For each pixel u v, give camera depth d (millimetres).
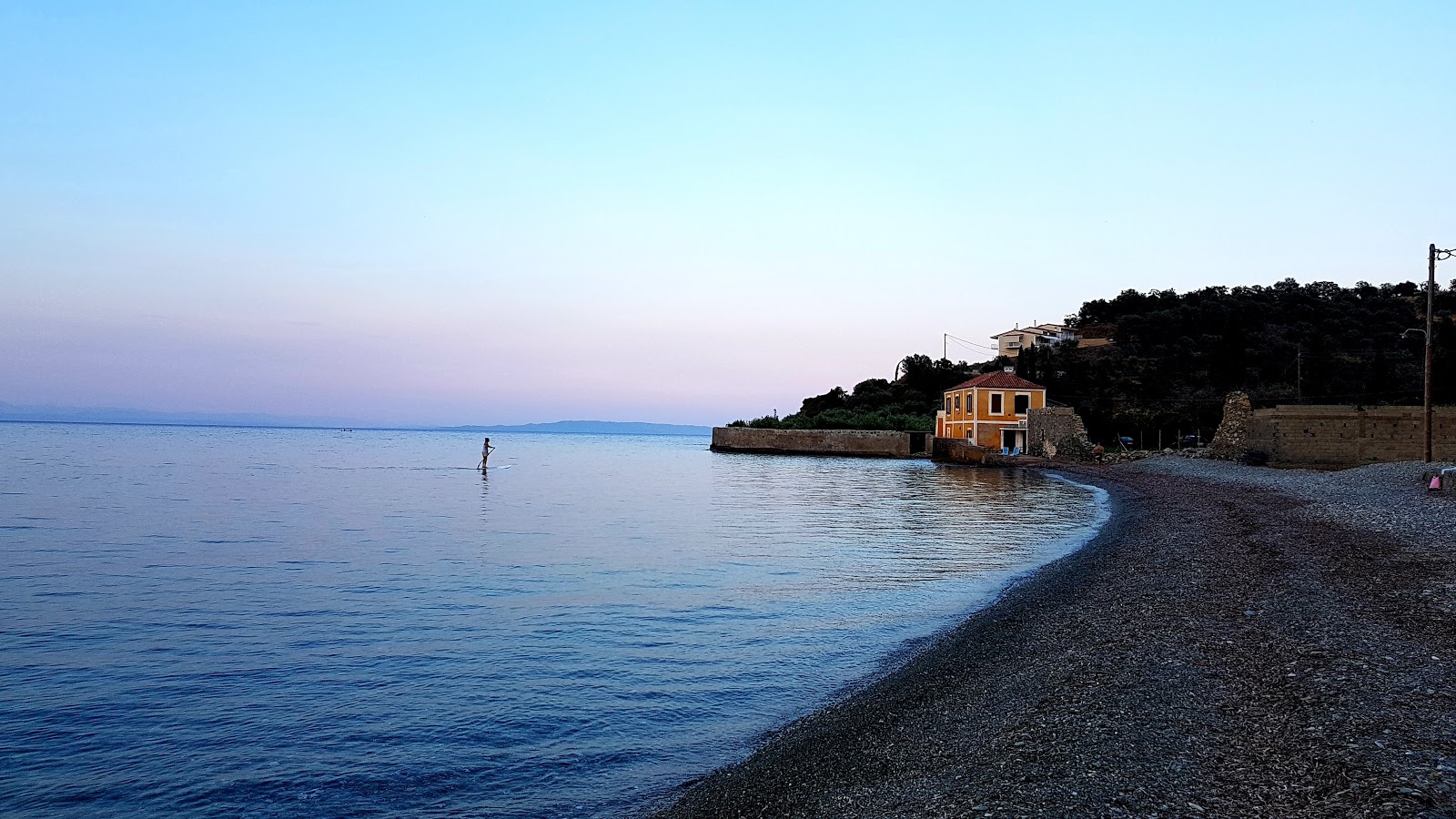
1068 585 18484
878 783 8180
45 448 105188
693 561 23000
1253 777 7098
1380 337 100750
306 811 8266
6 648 13812
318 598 17797
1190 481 46156
